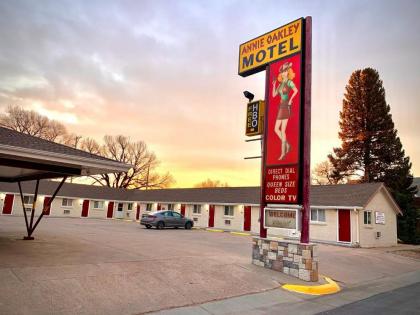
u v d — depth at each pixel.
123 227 26.19
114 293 7.16
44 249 10.88
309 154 10.80
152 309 6.72
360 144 42.19
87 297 6.76
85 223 27.81
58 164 10.81
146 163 60.47
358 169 42.47
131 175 58.94
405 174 36.81
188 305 7.21
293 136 11.18
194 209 35.34
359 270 13.85
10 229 17.48
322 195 25.72
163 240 17.25
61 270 7.97
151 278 8.36
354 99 43.28
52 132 52.34
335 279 11.62
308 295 8.95
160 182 61.88
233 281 9.20
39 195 36.94
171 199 37.91
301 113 11.14
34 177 13.77
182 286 8.20
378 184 25.02
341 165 42.84
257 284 9.27
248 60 13.35
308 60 11.34
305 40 11.54
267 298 8.27
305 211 10.52
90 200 41.28
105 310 6.36
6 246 11.00
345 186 26.44
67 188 40.66
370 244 23.66
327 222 24.09
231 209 31.88
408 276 13.73
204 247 15.38
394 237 26.72
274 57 12.34
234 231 29.97
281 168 11.37
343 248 20.88
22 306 5.92
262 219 11.68
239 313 7.02
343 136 43.59
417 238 29.84
